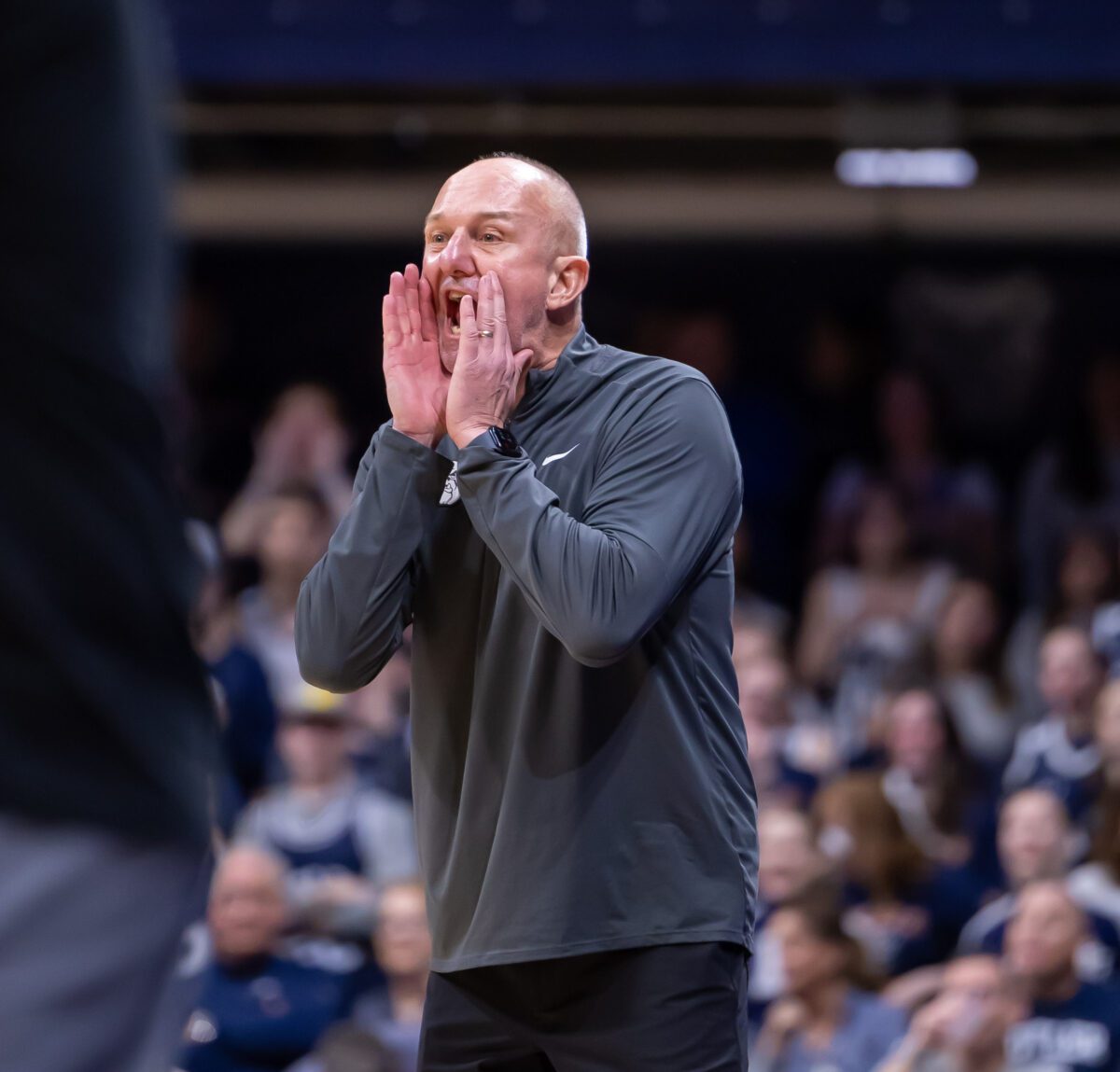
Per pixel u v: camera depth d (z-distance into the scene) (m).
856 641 23.22
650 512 7.51
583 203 28.19
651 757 7.59
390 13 24.83
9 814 4.17
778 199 28.33
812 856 15.59
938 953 17.33
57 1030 4.23
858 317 28.86
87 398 4.32
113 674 4.32
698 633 7.88
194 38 24.75
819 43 24.58
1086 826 19.00
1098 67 24.28
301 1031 15.95
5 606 4.23
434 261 8.00
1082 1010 15.15
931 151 26.34
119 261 4.36
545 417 8.02
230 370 29.20
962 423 28.52
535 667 7.63
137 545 4.38
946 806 19.05
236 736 20.31
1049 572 25.59
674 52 24.66
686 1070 7.42
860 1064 14.88
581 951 7.45
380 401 29.28
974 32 24.45
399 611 7.91
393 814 18.22
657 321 28.83
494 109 26.33
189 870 4.46
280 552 22.36
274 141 27.08
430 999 8.03
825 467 28.33
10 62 4.24
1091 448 25.97
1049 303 28.67
